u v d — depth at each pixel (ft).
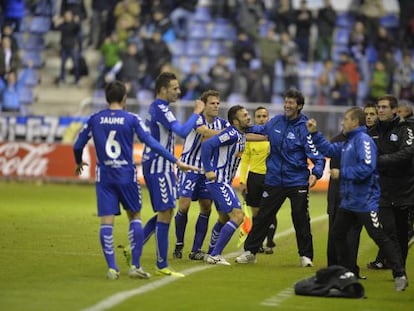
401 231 109.19
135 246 97.40
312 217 183.93
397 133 105.70
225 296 88.38
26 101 288.30
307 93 286.66
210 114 118.01
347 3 301.63
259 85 272.92
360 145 94.63
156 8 291.79
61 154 257.96
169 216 101.19
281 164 115.55
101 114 96.22
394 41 291.38
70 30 284.61
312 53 289.53
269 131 116.78
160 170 99.96
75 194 227.81
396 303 87.30
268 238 129.08
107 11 291.99
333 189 109.29
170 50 292.81
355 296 89.35
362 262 121.90
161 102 100.94
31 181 259.80
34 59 298.35
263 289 93.71
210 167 110.83
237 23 294.66
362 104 280.92
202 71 294.25
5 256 114.73
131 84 274.57
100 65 289.74
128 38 283.38
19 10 301.63
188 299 85.92
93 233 143.95
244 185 133.28
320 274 90.68
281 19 289.33
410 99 275.80
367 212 95.25
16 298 83.92
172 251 126.41
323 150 100.42
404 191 104.32
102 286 91.76
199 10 300.61
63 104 287.69
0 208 185.88
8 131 260.42
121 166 95.25
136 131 95.25
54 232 144.46
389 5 295.69
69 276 98.53
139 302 83.30
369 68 285.23
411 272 113.19
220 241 113.70
